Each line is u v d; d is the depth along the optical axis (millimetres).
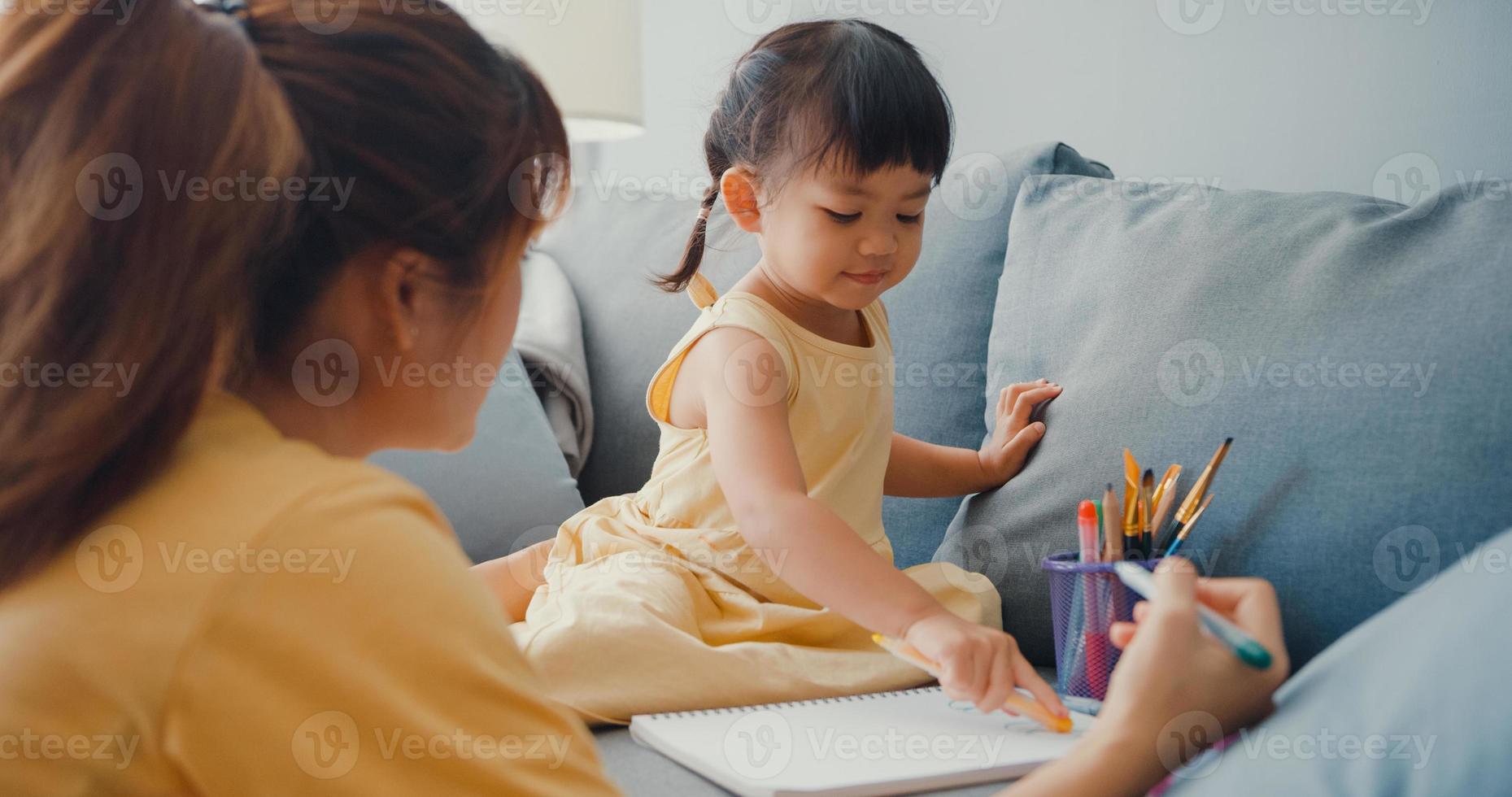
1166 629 508
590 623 854
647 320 1471
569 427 1444
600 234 1625
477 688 460
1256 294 900
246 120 448
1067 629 824
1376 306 828
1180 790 489
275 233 465
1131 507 841
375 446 559
